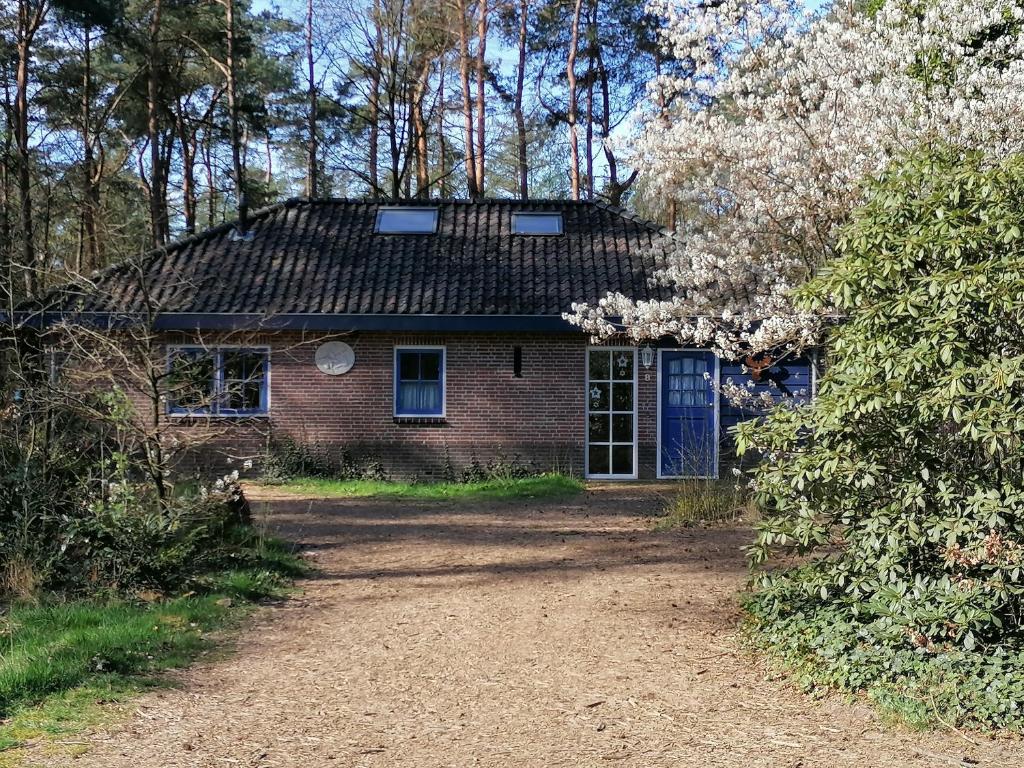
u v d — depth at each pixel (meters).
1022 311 5.09
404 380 17.05
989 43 11.29
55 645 5.99
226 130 31.41
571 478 16.23
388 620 7.21
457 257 17.64
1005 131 10.55
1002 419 4.84
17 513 7.71
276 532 11.06
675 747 4.63
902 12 11.74
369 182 31.17
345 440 16.84
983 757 4.42
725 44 12.30
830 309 9.46
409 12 28.56
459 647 6.45
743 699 5.30
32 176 20.75
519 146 28.55
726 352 12.23
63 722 4.87
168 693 5.41
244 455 16.73
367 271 17.23
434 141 33.97
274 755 4.55
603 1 28.28
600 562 9.31
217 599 7.59
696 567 8.95
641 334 12.88
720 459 16.77
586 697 5.39
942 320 5.21
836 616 5.88
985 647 5.12
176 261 17.33
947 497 5.20
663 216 27.61
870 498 5.71
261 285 16.80
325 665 6.05
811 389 16.42
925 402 5.09
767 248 12.52
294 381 16.80
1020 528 5.07
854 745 4.59
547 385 16.84
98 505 7.61
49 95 25.98
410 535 11.05
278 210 19.09
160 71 27.38
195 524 8.75
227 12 26.66
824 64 11.35
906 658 5.21
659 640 6.51
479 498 14.43
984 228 5.32
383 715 5.13
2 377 8.38
